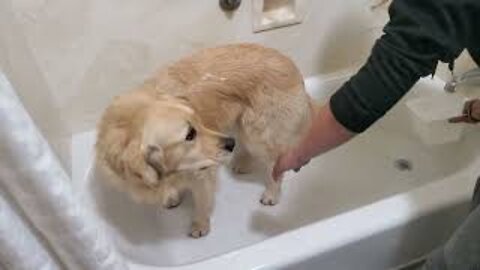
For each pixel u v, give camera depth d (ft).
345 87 2.40
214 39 4.78
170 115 3.56
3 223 1.52
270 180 4.93
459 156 4.71
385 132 5.74
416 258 4.01
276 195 5.03
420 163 5.35
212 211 4.82
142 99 3.75
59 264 1.87
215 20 4.65
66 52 4.21
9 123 1.37
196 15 4.53
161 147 3.52
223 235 4.73
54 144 3.31
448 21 2.04
